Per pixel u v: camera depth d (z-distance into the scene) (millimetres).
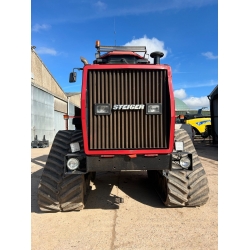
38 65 16344
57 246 2465
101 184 4832
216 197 3914
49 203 3309
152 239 2586
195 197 3344
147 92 2920
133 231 2775
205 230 2775
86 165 2889
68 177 3336
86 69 2873
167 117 2957
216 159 7984
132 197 4012
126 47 3953
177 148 3119
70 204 3303
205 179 3482
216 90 12883
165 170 3199
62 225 2955
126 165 2902
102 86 2889
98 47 3883
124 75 2900
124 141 2922
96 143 2902
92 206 3602
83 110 2844
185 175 3467
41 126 15320
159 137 2945
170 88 2910
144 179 5266
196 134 16531
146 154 2906
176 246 2445
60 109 20609
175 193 3336
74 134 3711
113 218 3152
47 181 3377
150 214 3266
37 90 14680
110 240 2574
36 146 13242
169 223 2971
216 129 13641
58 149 3562
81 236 2672
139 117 2930
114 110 2906
